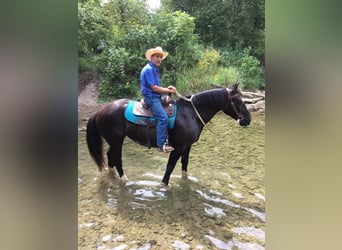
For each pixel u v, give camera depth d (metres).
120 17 8.21
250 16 8.53
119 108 3.27
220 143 4.62
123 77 7.19
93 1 7.98
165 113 3.10
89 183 3.31
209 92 3.29
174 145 3.25
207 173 3.60
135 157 4.12
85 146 4.48
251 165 3.81
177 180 3.42
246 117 3.38
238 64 8.04
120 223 2.62
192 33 8.02
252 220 2.70
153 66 3.12
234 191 3.18
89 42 7.72
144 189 3.21
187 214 2.77
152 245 2.35
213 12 8.73
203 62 7.76
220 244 2.39
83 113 6.20
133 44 7.70
